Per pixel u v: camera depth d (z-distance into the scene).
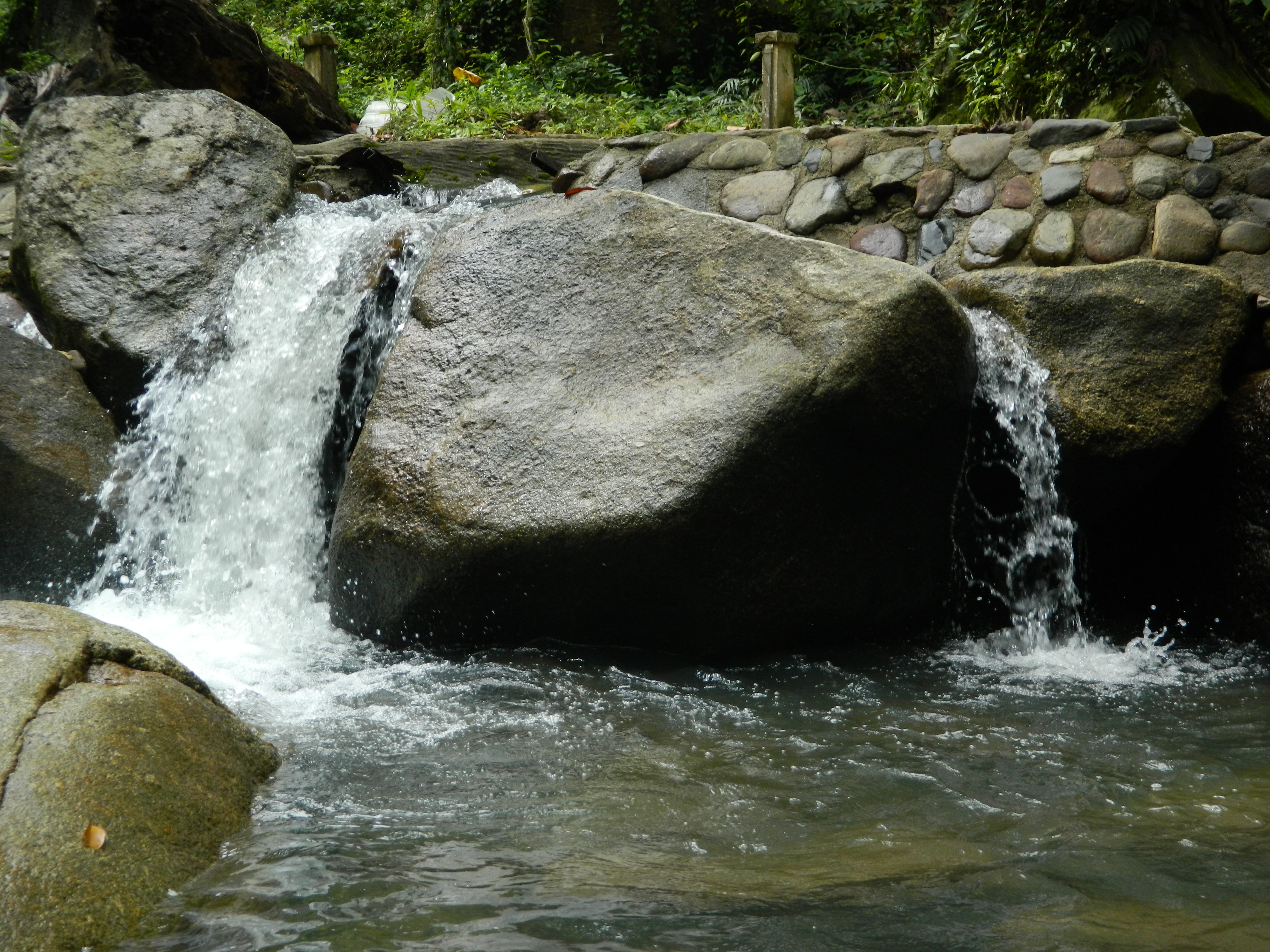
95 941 2.40
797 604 4.93
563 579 4.80
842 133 6.89
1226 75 8.02
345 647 5.16
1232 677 4.83
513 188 9.12
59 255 7.11
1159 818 3.17
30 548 5.94
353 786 3.41
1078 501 5.42
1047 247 6.01
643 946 2.39
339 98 16.22
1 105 10.62
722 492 4.58
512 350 5.25
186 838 2.85
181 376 6.68
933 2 11.49
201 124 7.73
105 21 9.74
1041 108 8.38
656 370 4.97
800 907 2.58
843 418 4.61
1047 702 4.42
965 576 5.55
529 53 16.03
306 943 2.41
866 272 4.73
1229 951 2.35
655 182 7.31
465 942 2.41
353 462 5.26
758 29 15.88
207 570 6.22
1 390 6.14
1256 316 5.50
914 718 4.18
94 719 2.97
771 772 3.57
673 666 4.85
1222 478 5.48
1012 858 2.88
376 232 6.50
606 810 3.23
